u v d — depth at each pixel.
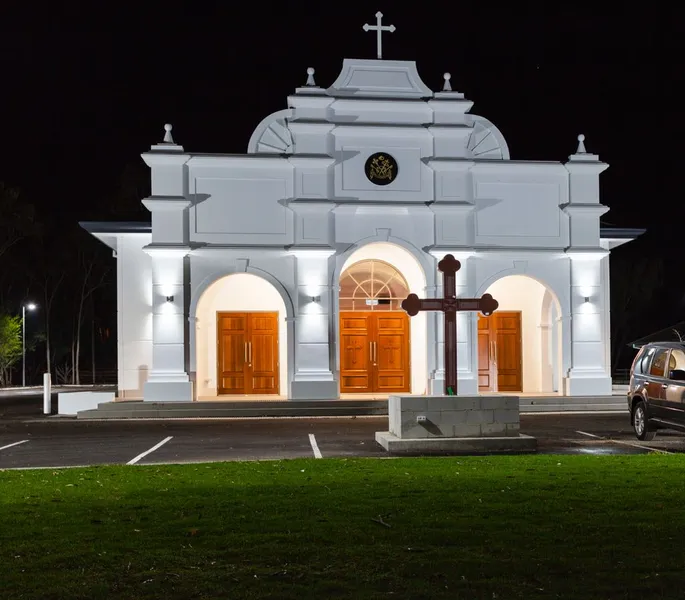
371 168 26.47
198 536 7.43
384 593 5.82
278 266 26.16
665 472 11.21
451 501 8.98
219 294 28.48
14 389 51.75
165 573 6.31
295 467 12.02
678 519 8.05
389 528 7.68
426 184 26.67
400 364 28.59
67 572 6.34
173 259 25.62
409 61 26.94
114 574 6.29
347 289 28.59
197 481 10.62
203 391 27.97
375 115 26.58
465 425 14.63
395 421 15.20
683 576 6.16
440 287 26.39
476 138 27.47
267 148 26.72
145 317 26.14
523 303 29.64
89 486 10.30
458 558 6.65
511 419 14.67
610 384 26.78
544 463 12.33
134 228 26.16
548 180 27.12
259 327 28.59
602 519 8.05
